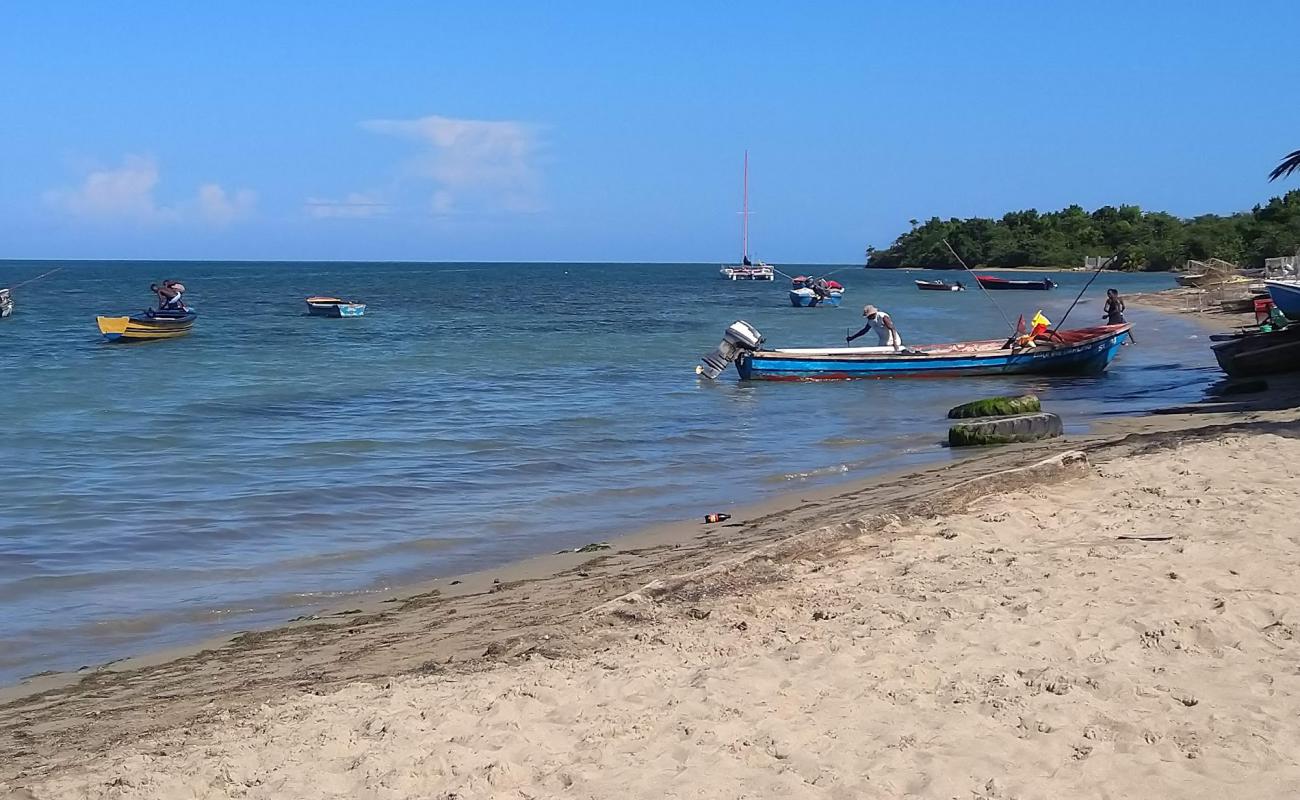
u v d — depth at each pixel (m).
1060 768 5.07
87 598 10.25
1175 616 6.98
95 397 25.14
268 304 70.62
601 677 6.53
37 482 15.55
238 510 13.82
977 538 9.43
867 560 8.94
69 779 5.50
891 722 5.66
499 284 120.69
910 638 6.94
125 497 14.57
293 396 25.41
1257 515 9.44
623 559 10.77
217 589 10.52
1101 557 8.52
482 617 8.74
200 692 7.26
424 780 5.23
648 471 16.34
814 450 18.02
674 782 5.04
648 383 28.05
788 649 6.88
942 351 28.50
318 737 5.82
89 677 7.99
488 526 12.96
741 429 20.41
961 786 4.91
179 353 36.62
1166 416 19.31
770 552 9.11
